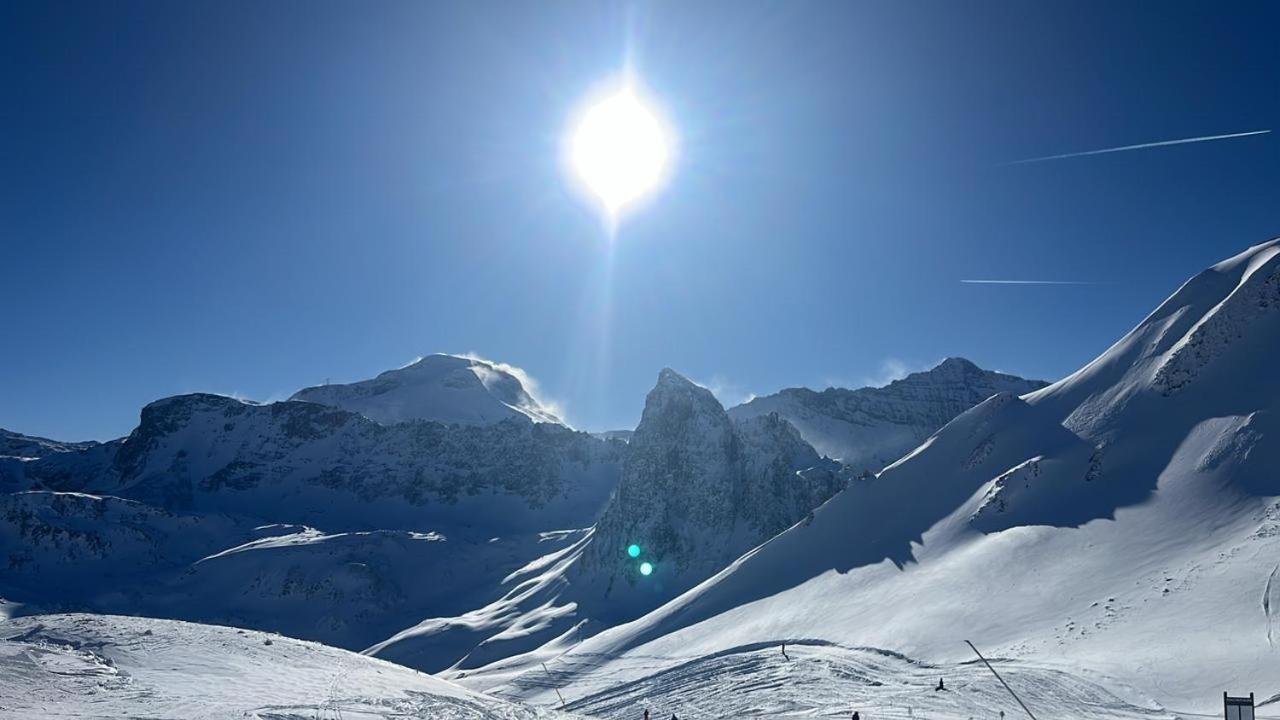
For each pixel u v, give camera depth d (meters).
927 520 131.25
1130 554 91.50
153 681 45.00
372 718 39.66
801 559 139.88
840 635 97.69
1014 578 96.38
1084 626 76.94
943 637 86.06
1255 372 115.50
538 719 48.12
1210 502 95.19
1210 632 67.12
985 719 51.34
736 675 80.50
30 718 32.72
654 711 70.06
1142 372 136.00
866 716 51.84
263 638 66.19
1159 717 53.38
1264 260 131.38
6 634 54.66
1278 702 52.38
